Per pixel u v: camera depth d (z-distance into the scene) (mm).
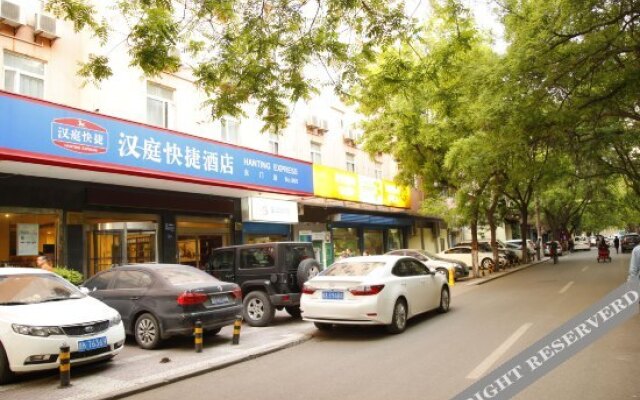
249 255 11328
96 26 7887
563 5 10633
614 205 46250
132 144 11859
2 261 11117
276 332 10070
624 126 18719
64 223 12203
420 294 10383
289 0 7137
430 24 15805
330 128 23797
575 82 12406
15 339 6473
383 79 8055
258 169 16047
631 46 11250
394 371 6547
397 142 21875
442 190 24031
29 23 11852
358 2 7148
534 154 16422
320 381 6289
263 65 7672
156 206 14297
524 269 27109
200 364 7363
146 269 9203
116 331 7387
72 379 6781
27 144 9688
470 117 14797
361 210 24453
